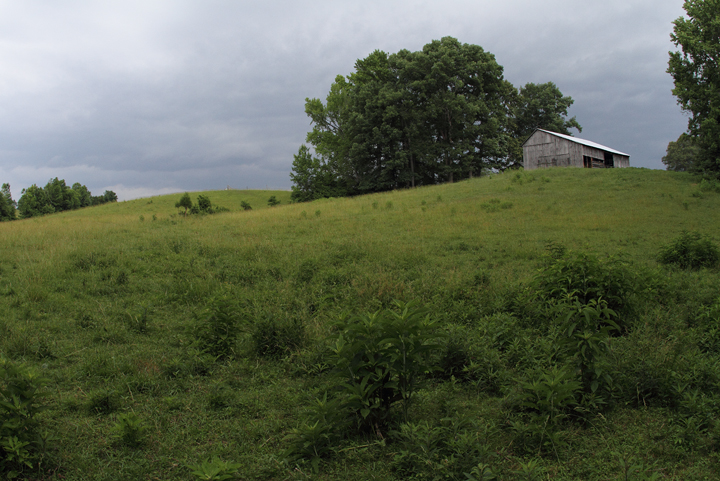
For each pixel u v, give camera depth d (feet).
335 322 15.12
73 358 19.45
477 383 16.70
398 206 83.56
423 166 176.86
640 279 24.77
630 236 50.24
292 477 11.26
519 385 15.19
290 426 14.03
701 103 91.50
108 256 39.40
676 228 54.24
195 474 10.41
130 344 21.52
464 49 159.84
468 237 52.70
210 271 36.81
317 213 76.02
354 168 179.52
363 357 12.69
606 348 14.62
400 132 156.76
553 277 23.25
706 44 89.30
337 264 39.88
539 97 196.44
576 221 60.29
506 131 191.42
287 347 20.42
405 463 11.21
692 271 35.42
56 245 44.32
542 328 21.95
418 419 13.93
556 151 139.44
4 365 12.05
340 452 12.18
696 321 22.35
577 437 12.94
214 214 88.53
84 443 12.97
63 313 25.70
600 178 102.01
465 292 28.07
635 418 13.88
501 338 20.63
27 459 11.27
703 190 82.58
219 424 14.32
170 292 30.99
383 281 30.76
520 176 108.88
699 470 11.10
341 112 178.19
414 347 12.54
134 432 12.83
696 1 93.20
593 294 21.91
